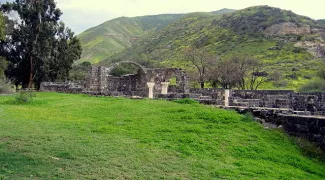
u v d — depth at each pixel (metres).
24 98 20.98
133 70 60.97
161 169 8.05
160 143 10.34
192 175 7.79
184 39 103.81
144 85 38.50
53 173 7.27
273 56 74.50
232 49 80.81
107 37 151.38
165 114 14.80
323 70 55.12
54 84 39.16
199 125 12.70
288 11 100.88
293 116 12.52
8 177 6.85
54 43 48.44
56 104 20.62
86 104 20.09
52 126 12.42
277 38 85.06
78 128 12.23
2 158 8.09
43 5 47.44
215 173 8.06
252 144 10.91
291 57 73.88
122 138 10.77
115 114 15.51
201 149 10.09
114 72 57.44
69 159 8.35
